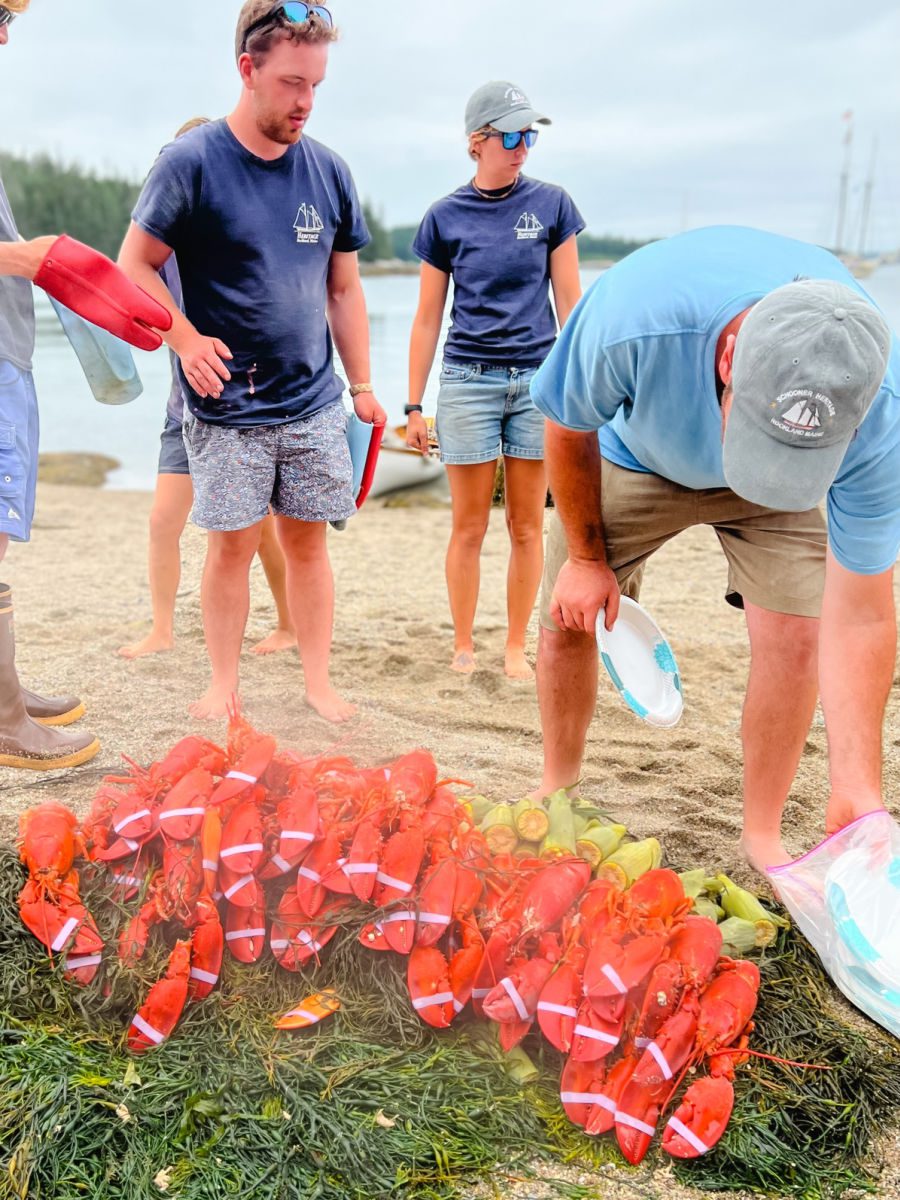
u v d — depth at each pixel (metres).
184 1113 2.02
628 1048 2.07
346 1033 2.22
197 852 2.30
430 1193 1.91
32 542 8.07
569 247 4.52
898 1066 2.29
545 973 2.12
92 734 3.80
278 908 2.33
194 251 3.63
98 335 3.52
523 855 2.54
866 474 2.28
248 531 3.89
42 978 2.30
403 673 4.79
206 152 3.51
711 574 6.93
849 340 1.94
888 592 2.47
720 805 3.49
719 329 2.25
